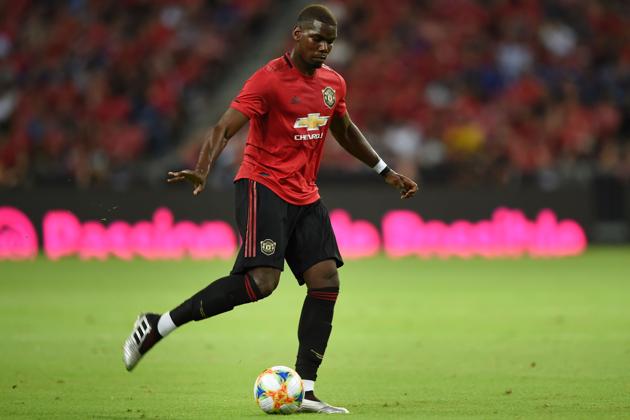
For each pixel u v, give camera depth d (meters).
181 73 97.25
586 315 44.94
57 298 51.78
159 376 29.30
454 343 36.53
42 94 95.81
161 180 84.62
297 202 23.50
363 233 84.88
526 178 88.50
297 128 23.36
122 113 93.75
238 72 100.69
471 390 26.75
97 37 100.00
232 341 37.25
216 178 83.75
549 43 102.19
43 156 89.75
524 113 95.62
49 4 103.94
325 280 23.62
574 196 87.50
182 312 23.02
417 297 52.91
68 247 81.06
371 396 25.86
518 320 43.28
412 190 26.03
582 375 29.19
